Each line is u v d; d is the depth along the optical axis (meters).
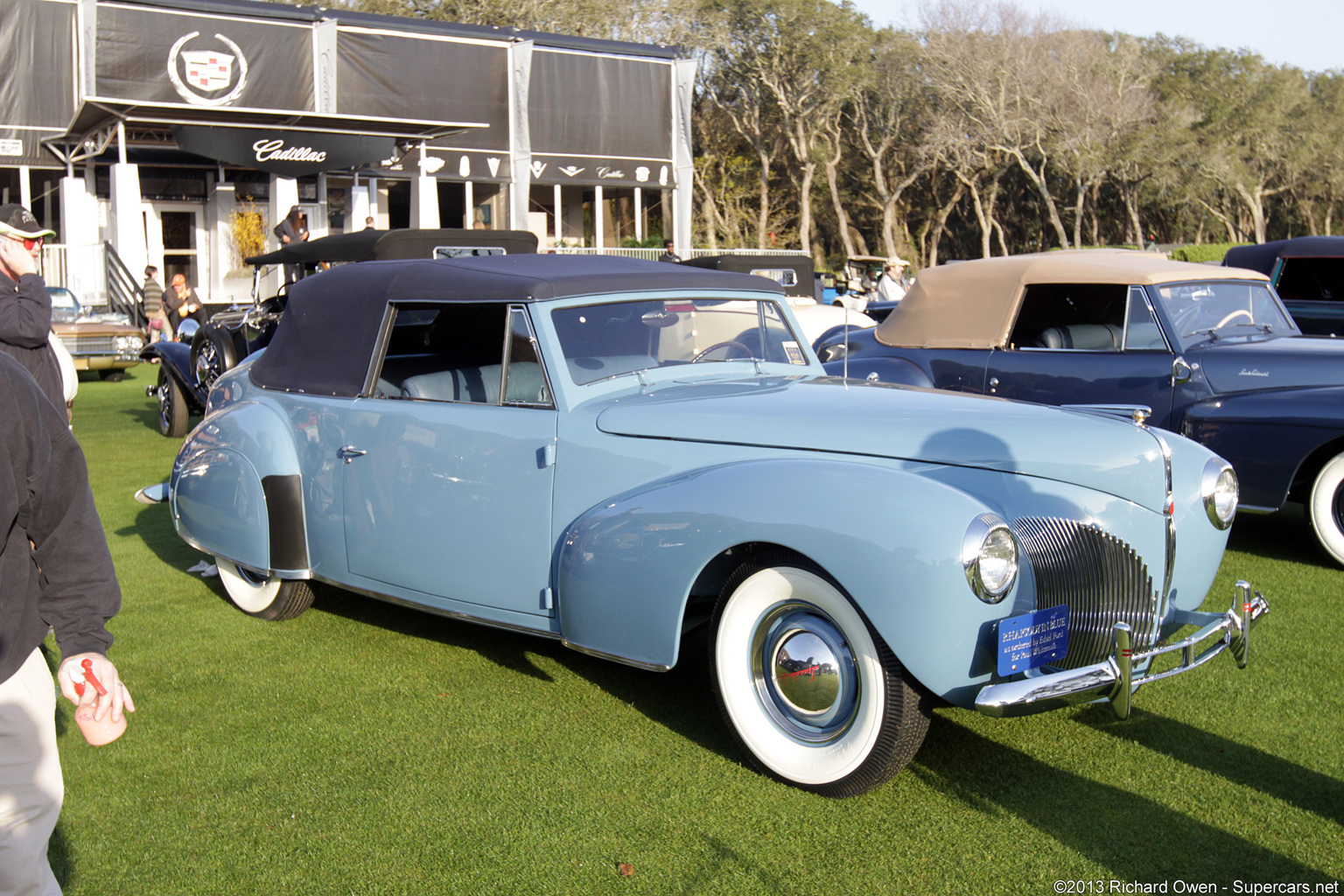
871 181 54.88
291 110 20.67
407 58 22.95
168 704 3.84
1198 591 3.66
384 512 4.04
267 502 4.39
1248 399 5.52
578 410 3.60
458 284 3.88
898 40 47.38
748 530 2.99
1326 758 3.28
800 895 2.58
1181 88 56.81
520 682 4.02
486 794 3.12
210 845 2.88
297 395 4.46
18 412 1.87
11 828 1.91
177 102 20.23
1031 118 46.59
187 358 9.81
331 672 4.14
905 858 2.73
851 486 2.90
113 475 8.32
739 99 47.69
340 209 23.69
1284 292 9.26
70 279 18.78
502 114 24.20
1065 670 2.98
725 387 3.85
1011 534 2.83
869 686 2.90
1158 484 3.38
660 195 28.30
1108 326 6.18
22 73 19.59
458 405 3.87
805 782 3.08
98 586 2.00
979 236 61.56
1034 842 2.80
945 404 3.47
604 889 2.62
